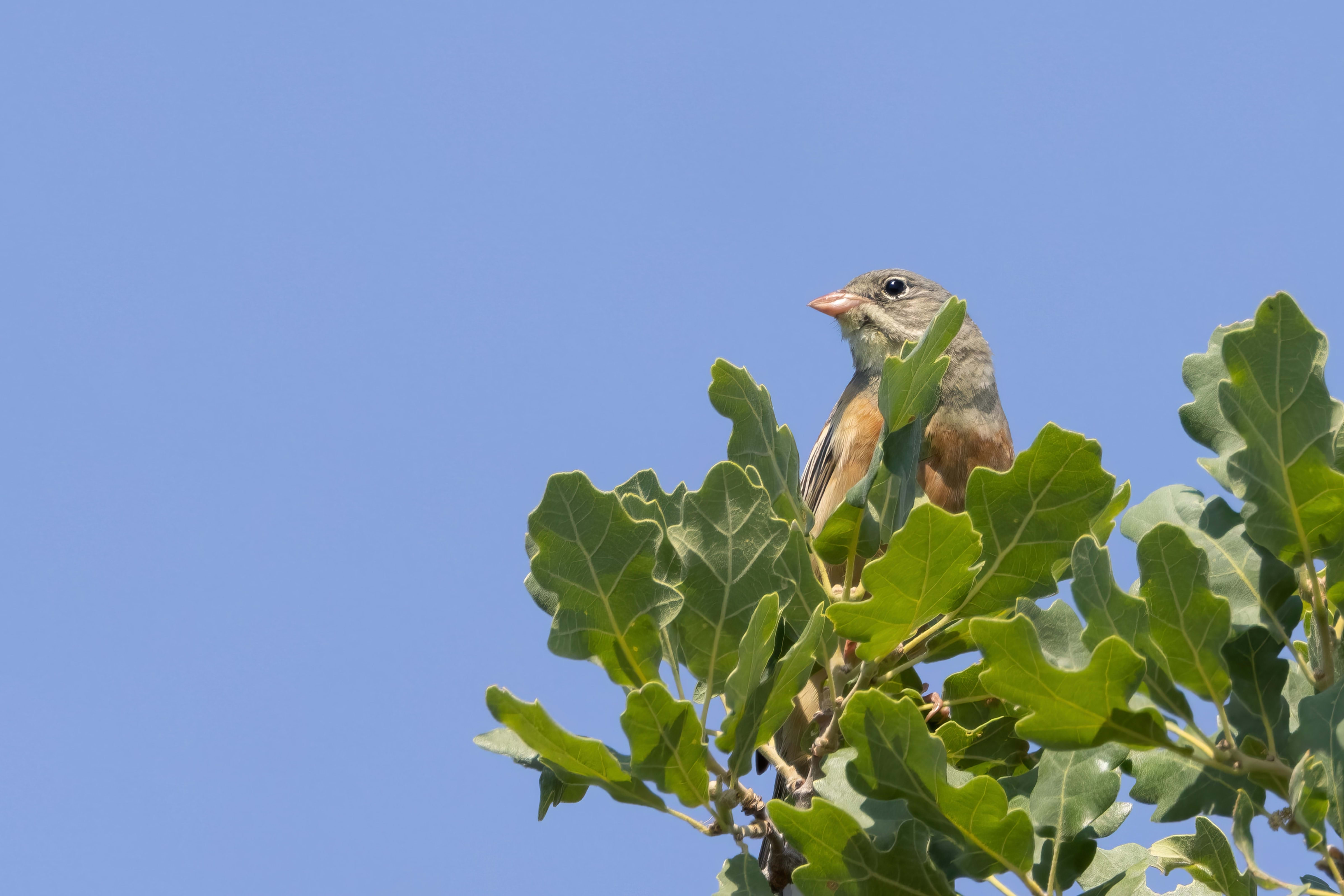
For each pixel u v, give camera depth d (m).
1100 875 6.02
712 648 6.07
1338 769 4.73
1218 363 5.88
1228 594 5.71
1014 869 5.24
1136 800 5.71
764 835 5.80
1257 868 5.01
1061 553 6.09
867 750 5.18
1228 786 5.56
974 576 5.78
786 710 5.72
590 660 5.85
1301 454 5.09
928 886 5.32
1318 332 5.04
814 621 5.59
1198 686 5.23
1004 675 4.89
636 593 5.83
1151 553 5.16
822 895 5.36
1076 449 6.01
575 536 5.80
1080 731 4.98
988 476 6.09
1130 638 5.06
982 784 5.11
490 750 6.28
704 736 5.78
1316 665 5.82
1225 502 5.95
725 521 6.15
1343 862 5.02
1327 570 5.30
